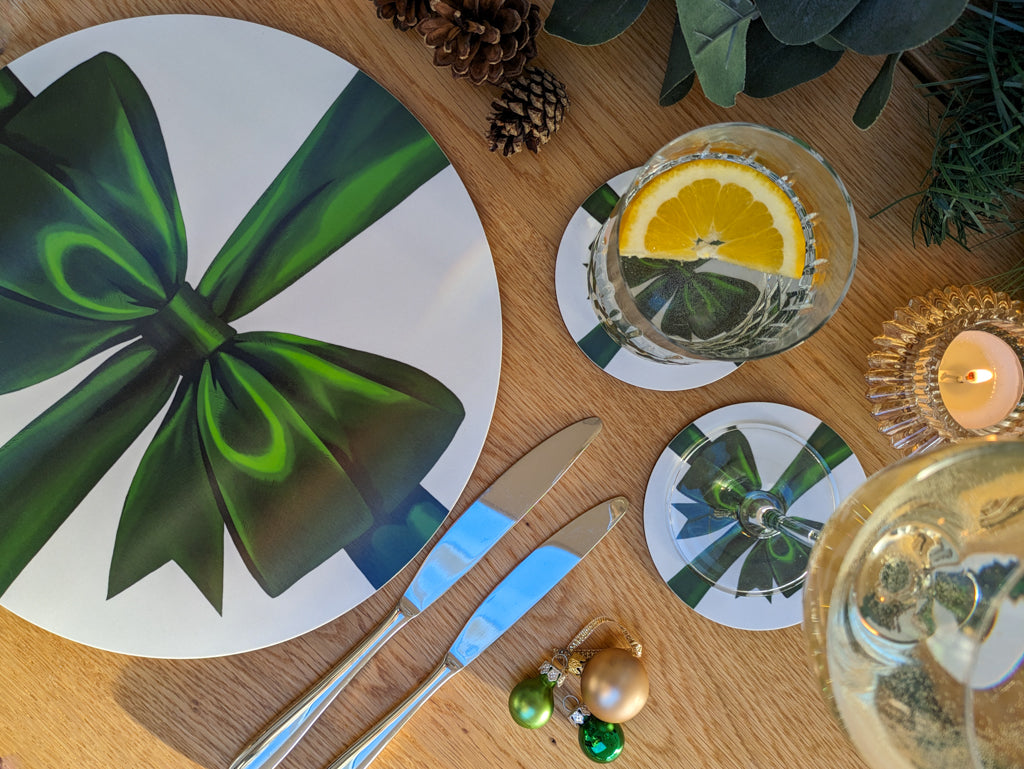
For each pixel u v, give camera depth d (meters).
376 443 0.33
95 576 0.32
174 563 0.32
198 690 0.33
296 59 0.32
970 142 0.30
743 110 0.33
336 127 0.32
